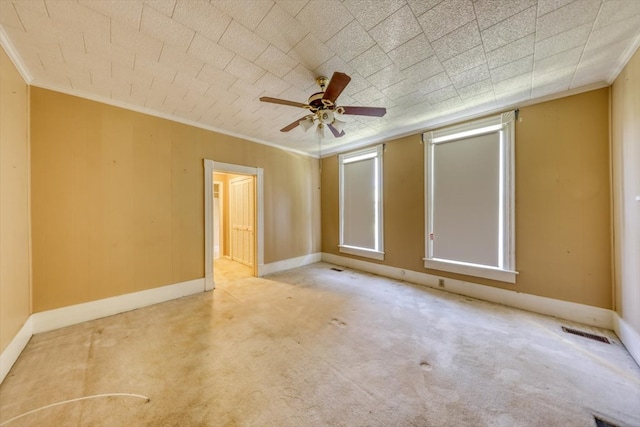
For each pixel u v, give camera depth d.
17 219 2.04
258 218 4.29
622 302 2.14
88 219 2.62
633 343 1.92
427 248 3.63
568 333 2.28
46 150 2.38
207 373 1.77
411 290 3.50
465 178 3.27
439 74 2.27
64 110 2.48
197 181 3.49
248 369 1.81
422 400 1.51
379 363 1.87
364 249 4.51
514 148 2.86
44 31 1.68
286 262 4.76
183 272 3.34
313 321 2.58
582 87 2.46
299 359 1.93
